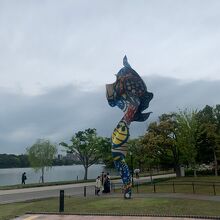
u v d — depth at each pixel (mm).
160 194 28719
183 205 21234
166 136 54000
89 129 60969
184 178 49312
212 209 19531
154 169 83375
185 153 53375
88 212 19031
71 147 60625
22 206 23312
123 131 25422
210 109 67062
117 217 17406
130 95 25719
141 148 56094
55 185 44938
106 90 26250
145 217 17250
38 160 63281
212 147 55188
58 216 18188
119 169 25219
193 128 53812
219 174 57781
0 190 38000
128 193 24859
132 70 26062
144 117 26031
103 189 32281
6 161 144500
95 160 62062
